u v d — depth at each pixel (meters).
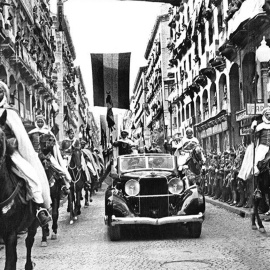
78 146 14.14
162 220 10.15
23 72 28.52
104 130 23.81
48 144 9.73
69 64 63.28
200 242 9.82
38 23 37.19
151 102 68.88
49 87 40.78
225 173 16.97
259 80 20.02
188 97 38.69
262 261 7.75
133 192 10.64
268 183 10.69
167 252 8.90
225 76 26.75
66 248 9.74
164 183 10.71
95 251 9.30
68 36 61.19
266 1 18.09
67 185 10.66
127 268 7.66
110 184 12.19
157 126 58.31
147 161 11.73
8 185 5.69
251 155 10.90
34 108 31.80
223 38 25.70
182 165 12.96
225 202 16.95
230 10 22.69
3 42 23.16
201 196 10.47
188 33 37.22
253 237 10.02
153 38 64.44
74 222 14.00
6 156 5.89
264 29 19.17
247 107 16.55
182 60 41.75
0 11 22.83
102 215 15.59
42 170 6.74
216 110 29.12
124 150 15.04
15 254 5.71
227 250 8.77
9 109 6.24
